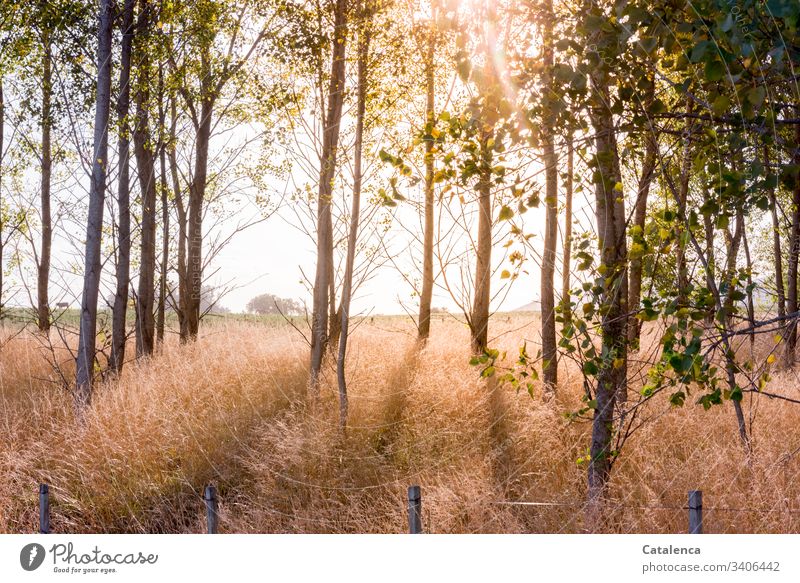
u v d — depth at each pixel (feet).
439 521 22.98
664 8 14.11
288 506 26.50
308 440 29.30
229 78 47.47
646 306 15.75
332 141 38.09
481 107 16.30
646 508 21.31
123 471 29.07
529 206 16.62
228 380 38.04
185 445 30.96
